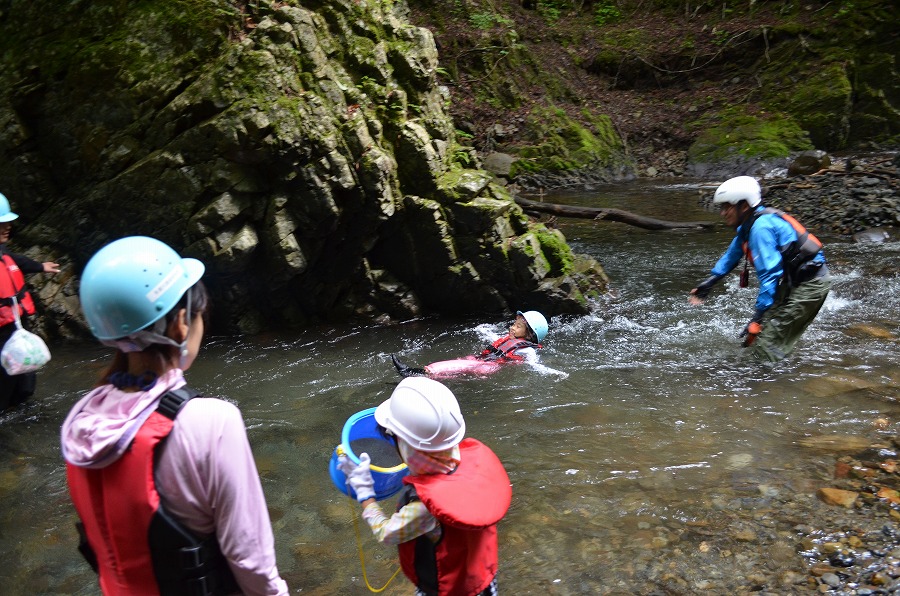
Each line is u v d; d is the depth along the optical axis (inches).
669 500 150.8
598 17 799.1
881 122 649.6
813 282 219.3
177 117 257.8
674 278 332.5
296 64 264.7
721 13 761.0
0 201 199.5
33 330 266.1
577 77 740.7
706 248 384.5
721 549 132.6
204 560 65.0
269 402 211.8
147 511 62.3
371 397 213.9
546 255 291.4
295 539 142.7
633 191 585.3
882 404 193.3
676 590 122.1
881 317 263.9
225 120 249.9
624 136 687.7
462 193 281.3
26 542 143.8
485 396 211.3
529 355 239.6
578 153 647.1
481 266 285.0
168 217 261.9
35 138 277.0
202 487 63.8
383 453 99.9
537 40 751.1
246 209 260.5
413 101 297.4
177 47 264.4
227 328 277.9
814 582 121.8
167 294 65.5
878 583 119.9
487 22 702.5
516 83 690.2
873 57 673.0
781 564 127.2
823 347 237.5
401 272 290.8
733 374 220.2
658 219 452.8
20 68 275.6
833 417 187.2
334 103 269.3
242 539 65.4
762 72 705.0
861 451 167.5
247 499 65.9
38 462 177.9
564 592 122.9
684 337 256.4
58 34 277.4
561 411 199.3
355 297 290.5
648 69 736.3
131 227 268.2
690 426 186.4
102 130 268.7
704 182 608.7
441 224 278.5
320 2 285.3
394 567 132.6
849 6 700.7
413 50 302.2
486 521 85.8
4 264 198.2
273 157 254.5
